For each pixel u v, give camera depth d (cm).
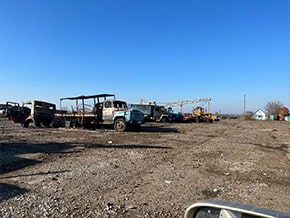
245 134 2205
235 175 791
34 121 2461
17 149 1152
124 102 2348
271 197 602
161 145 1387
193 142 1557
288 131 2614
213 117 5269
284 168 903
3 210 491
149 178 731
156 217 478
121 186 655
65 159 961
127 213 493
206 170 845
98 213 488
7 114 2488
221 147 1369
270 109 9750
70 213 485
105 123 2298
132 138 1669
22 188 621
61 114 2498
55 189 619
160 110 3912
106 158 991
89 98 2378
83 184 663
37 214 477
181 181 710
